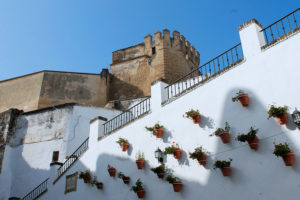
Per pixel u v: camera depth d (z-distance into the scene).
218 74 7.89
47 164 17.62
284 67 6.46
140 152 9.59
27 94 24.78
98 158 11.46
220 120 7.41
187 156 7.93
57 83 24.91
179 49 27.73
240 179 6.50
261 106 6.62
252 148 6.39
